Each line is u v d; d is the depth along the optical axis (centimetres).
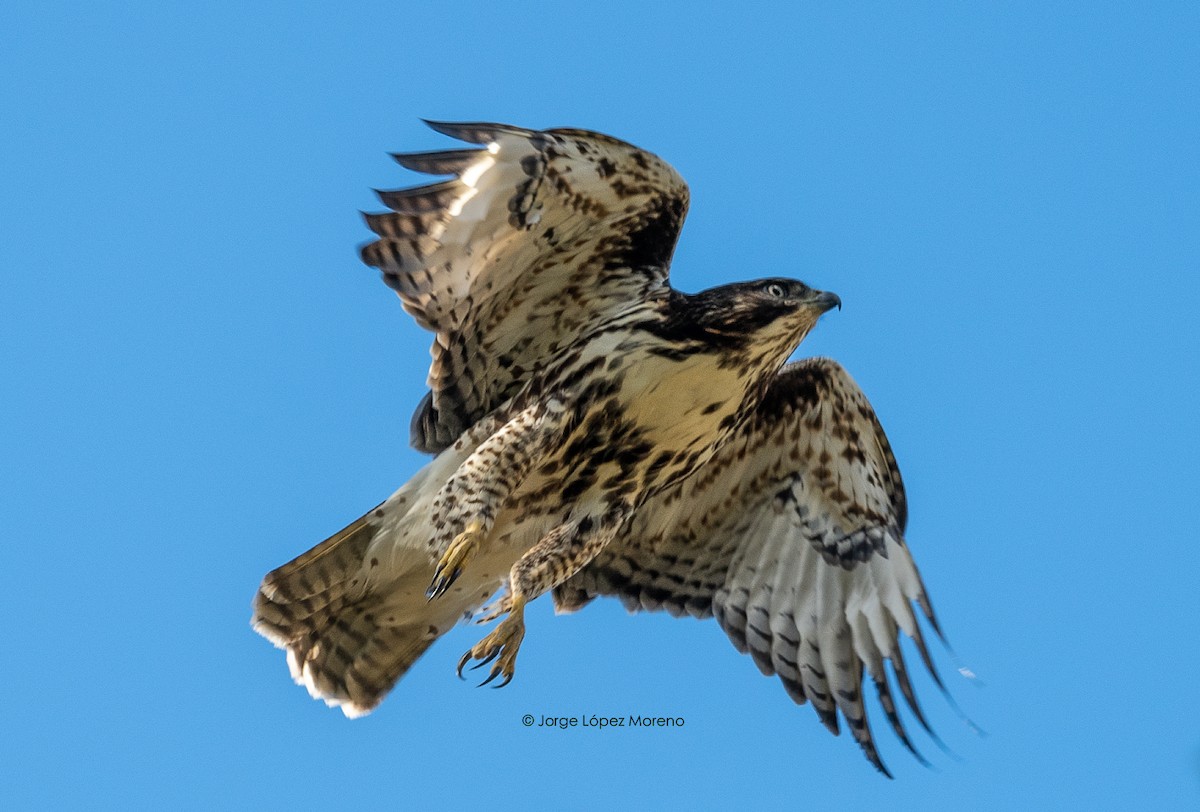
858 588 1558
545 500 1443
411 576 1420
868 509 1567
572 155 1338
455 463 1415
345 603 1442
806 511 1594
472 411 1438
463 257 1352
